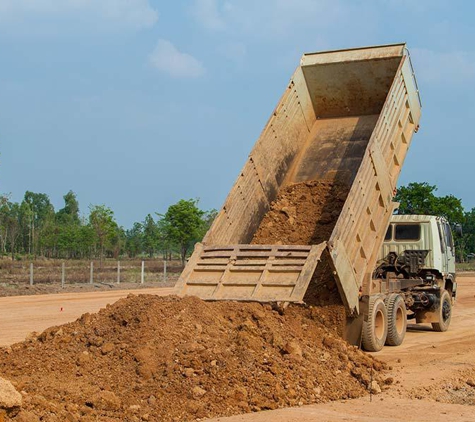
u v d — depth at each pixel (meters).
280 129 15.43
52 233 54.53
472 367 12.24
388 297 14.80
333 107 16.84
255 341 10.37
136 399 8.55
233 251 12.85
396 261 17.11
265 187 14.92
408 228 17.64
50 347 10.08
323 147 16.38
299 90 16.25
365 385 10.42
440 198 43.72
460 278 43.25
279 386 9.29
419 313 17.53
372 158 13.65
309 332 12.18
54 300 23.30
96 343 9.98
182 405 8.51
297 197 15.24
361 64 16.00
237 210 14.02
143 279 33.16
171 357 9.48
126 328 10.23
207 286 12.62
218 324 10.80
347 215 12.62
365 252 13.55
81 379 9.04
